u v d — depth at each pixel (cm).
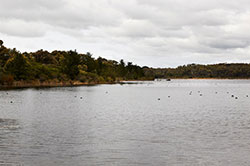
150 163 1733
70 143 2169
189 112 4156
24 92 8488
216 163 1741
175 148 2058
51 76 14588
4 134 2452
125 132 2589
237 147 2092
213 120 3350
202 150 2009
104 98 6950
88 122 3136
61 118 3431
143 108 4700
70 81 15338
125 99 6706
